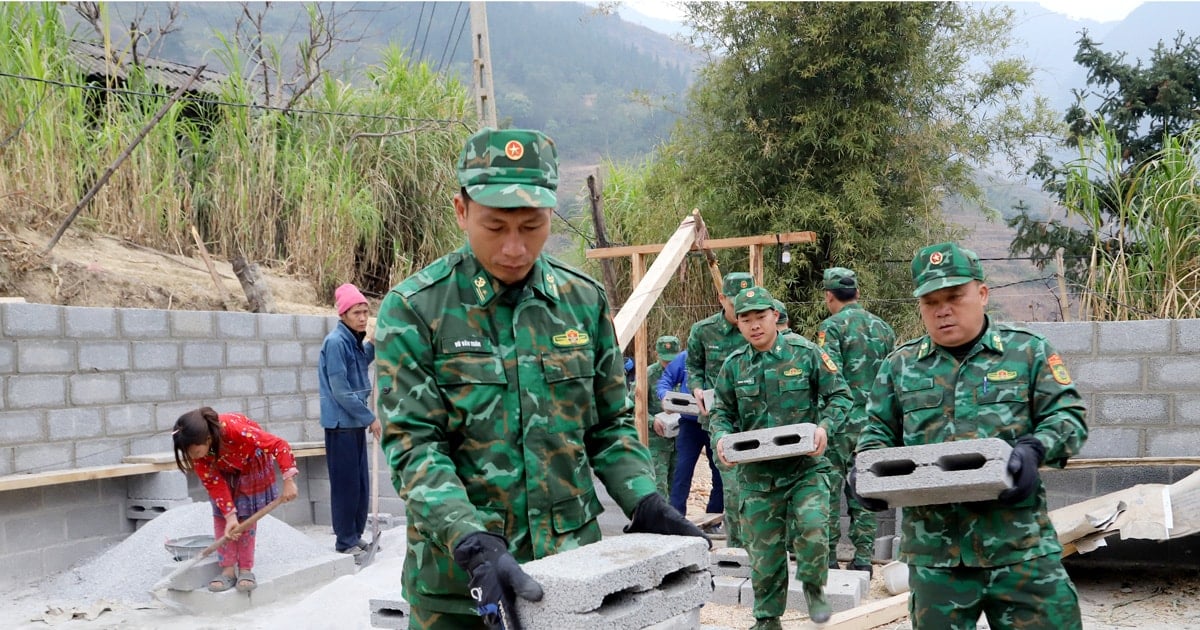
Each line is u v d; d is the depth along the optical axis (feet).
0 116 30.81
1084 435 11.09
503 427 8.52
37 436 23.17
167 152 35.45
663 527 8.86
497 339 8.63
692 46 45.06
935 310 11.73
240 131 37.60
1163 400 21.53
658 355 30.89
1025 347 11.64
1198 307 23.43
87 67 36.32
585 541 8.89
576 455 8.86
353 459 24.27
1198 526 18.06
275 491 20.45
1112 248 26.43
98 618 19.33
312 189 38.65
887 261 41.88
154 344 25.91
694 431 25.67
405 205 43.93
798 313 43.55
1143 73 46.14
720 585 20.58
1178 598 19.54
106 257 32.37
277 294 36.04
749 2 42.22
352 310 24.31
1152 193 25.23
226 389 27.86
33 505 22.77
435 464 8.15
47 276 29.27
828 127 42.34
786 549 17.07
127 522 24.99
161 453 25.53
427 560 8.71
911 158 42.45
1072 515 20.17
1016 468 10.33
